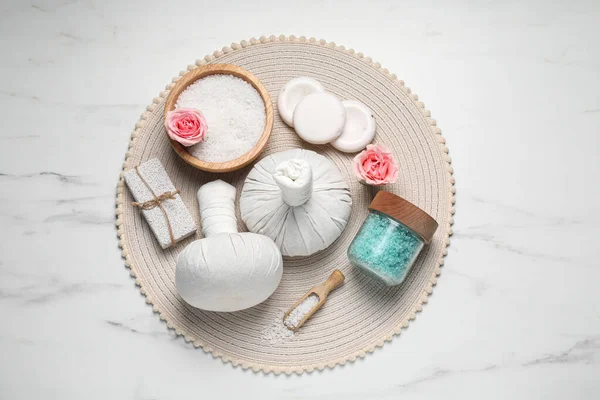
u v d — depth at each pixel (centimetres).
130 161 80
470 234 79
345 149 79
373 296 77
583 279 78
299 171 69
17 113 82
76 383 76
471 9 85
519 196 80
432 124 80
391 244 72
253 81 77
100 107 83
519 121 82
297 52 82
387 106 81
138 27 85
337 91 82
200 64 82
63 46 84
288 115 80
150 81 83
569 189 80
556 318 78
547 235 79
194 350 77
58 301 78
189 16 85
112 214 80
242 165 76
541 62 84
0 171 81
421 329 77
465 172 81
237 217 80
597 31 84
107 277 79
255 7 85
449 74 84
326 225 75
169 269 78
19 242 79
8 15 84
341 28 85
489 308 78
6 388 76
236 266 69
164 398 76
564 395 76
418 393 76
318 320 77
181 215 77
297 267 78
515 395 76
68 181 81
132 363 77
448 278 78
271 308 77
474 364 77
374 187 80
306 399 76
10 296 78
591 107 83
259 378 76
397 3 85
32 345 77
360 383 76
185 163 80
